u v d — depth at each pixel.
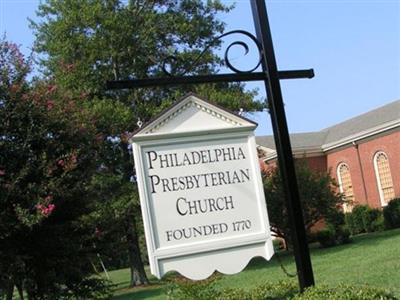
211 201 4.81
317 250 22.56
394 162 34.31
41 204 8.64
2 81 9.45
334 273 12.57
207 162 4.86
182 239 4.69
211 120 4.95
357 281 10.45
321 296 4.70
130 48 20.50
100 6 20.16
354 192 37.47
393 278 10.16
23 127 9.30
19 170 8.98
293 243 5.07
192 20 21.80
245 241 4.81
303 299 4.73
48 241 9.27
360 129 37.28
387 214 30.16
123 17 20.22
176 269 4.63
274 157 34.59
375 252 16.48
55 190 9.01
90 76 20.20
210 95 20.34
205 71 21.30
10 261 8.79
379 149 35.44
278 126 5.13
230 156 4.93
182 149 4.82
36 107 9.39
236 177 4.91
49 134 9.55
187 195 4.77
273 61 5.22
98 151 11.25
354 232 31.44
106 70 20.50
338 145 38.25
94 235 9.86
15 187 8.70
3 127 9.16
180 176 4.78
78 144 9.81
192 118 4.90
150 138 4.75
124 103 21.03
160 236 4.64
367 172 36.44
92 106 19.06
